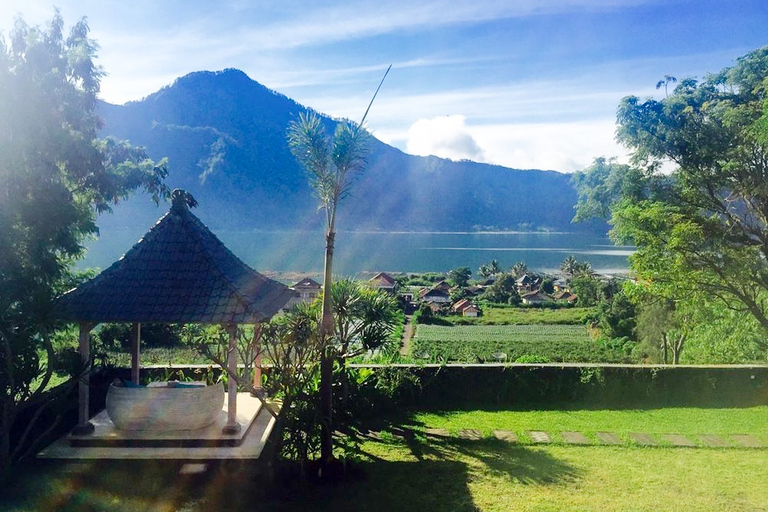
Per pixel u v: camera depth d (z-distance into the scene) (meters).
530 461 9.89
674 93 18.73
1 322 8.07
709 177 18.39
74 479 8.45
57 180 10.54
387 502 8.25
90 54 11.31
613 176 20.33
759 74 17.09
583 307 90.75
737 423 12.20
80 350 9.08
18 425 9.73
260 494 8.42
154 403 9.11
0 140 9.12
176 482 8.49
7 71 9.35
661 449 10.52
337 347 9.64
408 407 13.59
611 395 14.14
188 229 9.95
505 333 68.88
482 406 13.72
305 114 9.34
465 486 8.81
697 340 23.30
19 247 8.96
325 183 9.12
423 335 66.69
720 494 8.46
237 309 8.85
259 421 10.41
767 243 17.75
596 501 8.24
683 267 17.20
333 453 10.24
